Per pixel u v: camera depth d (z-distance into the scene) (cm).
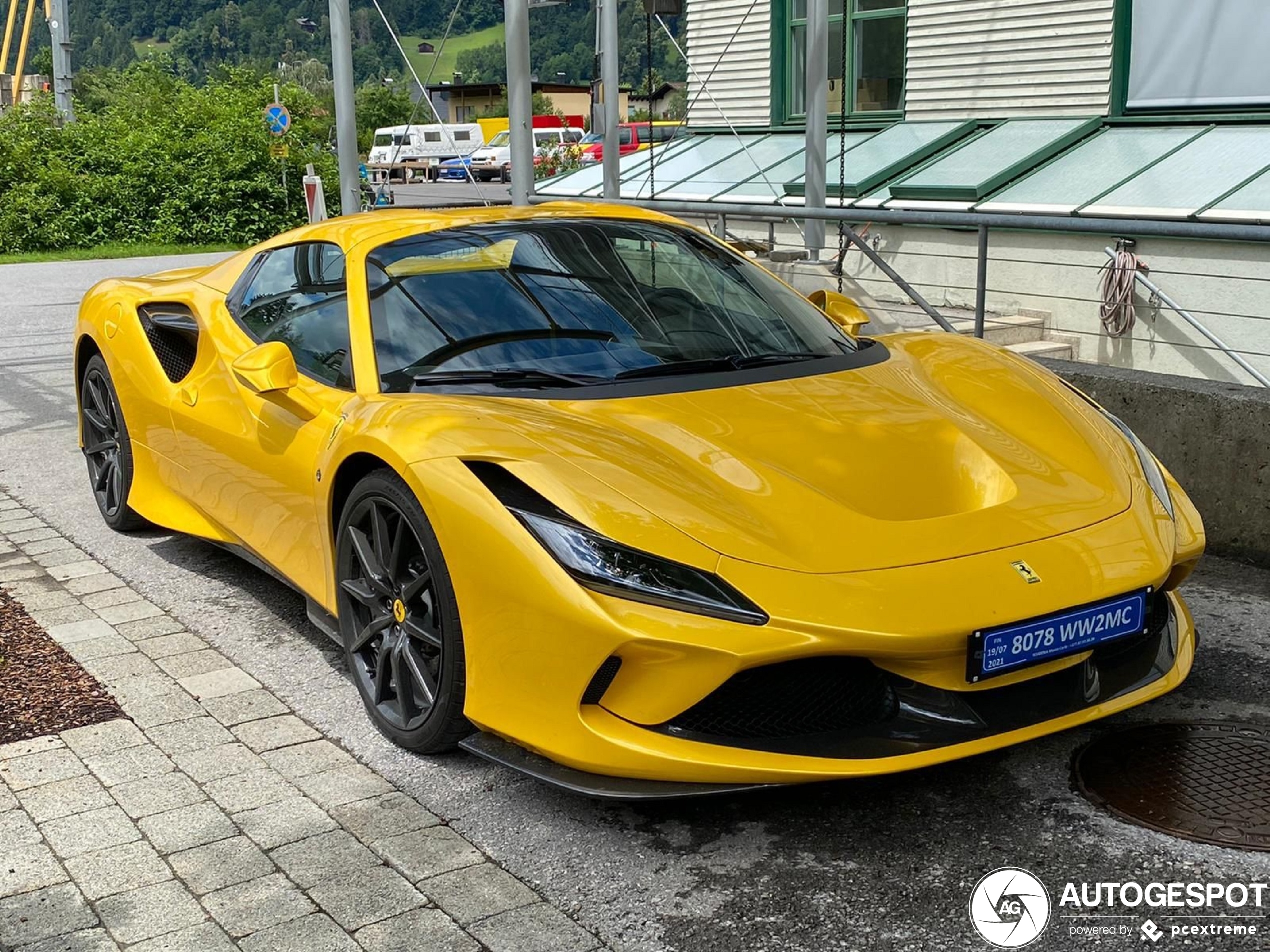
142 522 494
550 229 384
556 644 254
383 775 294
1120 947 221
